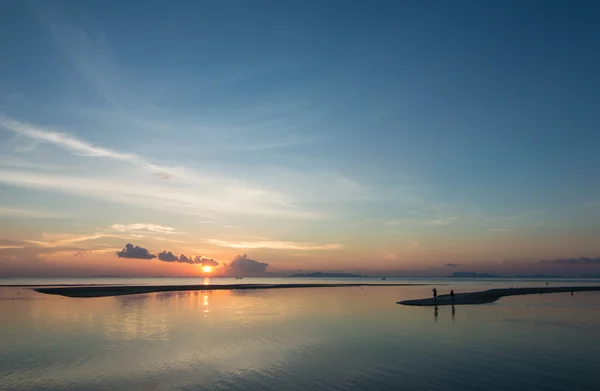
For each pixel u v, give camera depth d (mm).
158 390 18422
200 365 22938
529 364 22750
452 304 60875
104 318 43844
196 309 54062
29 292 93438
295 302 67188
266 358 24578
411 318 43938
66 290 100938
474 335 32406
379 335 32656
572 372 21016
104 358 24641
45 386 19125
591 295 83625
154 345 28672
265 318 44281
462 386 18734
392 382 19406
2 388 18828
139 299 73000
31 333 33812
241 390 18281
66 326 37812
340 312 50344
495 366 22328
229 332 34375
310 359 24281
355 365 22719
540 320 41625
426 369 21750
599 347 27422
